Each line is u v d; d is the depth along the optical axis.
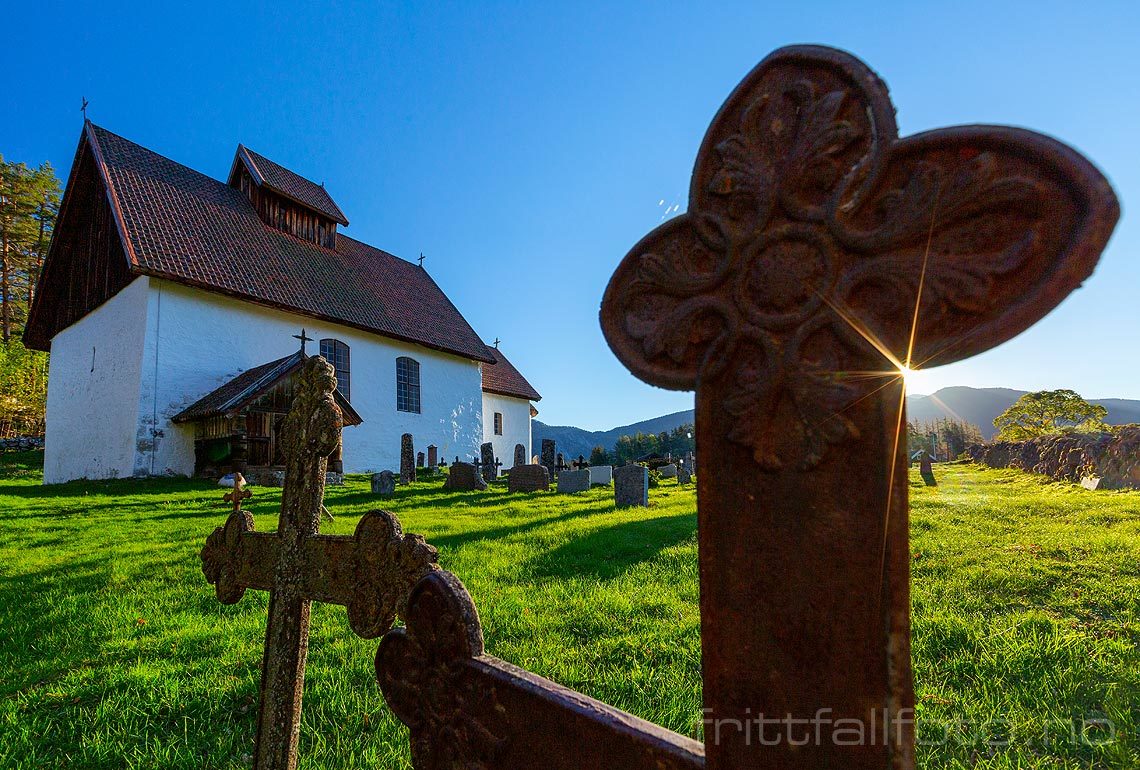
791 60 1.01
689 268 1.11
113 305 19.36
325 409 2.24
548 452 26.12
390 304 26.72
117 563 6.60
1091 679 2.89
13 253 41.00
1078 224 0.75
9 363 35.22
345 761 2.61
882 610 0.84
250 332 20.22
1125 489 10.91
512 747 1.38
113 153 20.27
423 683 1.64
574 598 4.72
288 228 24.61
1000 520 7.68
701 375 1.05
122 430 17.91
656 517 9.32
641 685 3.16
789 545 0.94
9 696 3.42
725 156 1.06
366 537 2.02
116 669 3.64
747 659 0.97
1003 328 0.79
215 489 15.27
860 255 0.91
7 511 11.63
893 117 0.91
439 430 27.41
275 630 2.31
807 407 0.92
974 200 0.83
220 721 3.03
